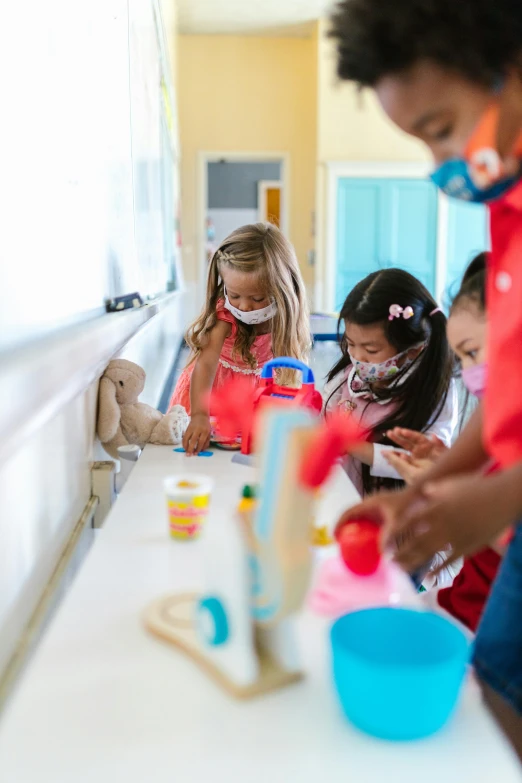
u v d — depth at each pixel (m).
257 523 0.54
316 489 0.53
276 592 0.52
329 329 2.71
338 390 1.46
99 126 1.41
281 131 6.33
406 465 1.01
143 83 2.39
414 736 0.48
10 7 0.77
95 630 0.62
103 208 1.46
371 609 0.56
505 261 0.64
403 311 1.24
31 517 0.86
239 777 0.44
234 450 1.31
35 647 0.82
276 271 1.57
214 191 9.22
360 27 0.59
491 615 0.78
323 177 5.95
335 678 0.50
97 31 1.39
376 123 5.93
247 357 1.69
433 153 0.63
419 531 0.68
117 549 0.80
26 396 0.59
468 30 0.55
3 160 0.74
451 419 1.34
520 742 0.75
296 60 6.27
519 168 0.59
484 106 0.57
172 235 4.64
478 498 0.55
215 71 6.25
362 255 6.05
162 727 0.49
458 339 0.96
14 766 0.45
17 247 0.79
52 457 0.98
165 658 0.57
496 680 0.76
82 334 0.90
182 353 5.03
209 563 0.56
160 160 3.31
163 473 1.14
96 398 1.38
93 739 0.47
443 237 6.04
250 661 0.53
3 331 0.72
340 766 0.45
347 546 0.71
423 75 0.57
